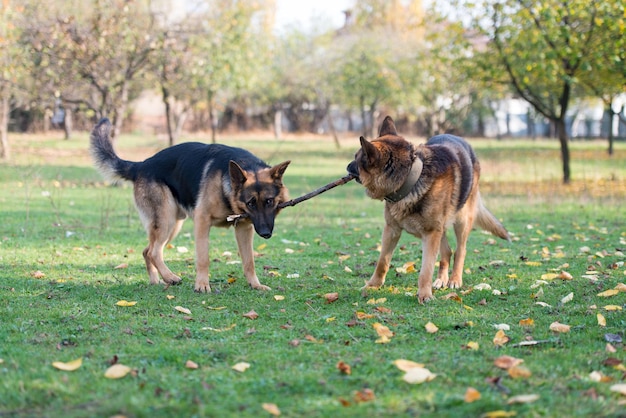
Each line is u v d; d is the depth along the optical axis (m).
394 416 3.45
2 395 3.66
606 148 40.38
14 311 5.62
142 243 9.75
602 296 6.29
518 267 8.01
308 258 8.79
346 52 40.72
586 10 16.72
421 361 4.35
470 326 5.28
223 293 6.56
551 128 55.84
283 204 6.59
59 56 21.73
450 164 6.37
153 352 4.46
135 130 50.31
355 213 14.10
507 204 15.16
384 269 6.74
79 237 10.09
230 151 6.82
